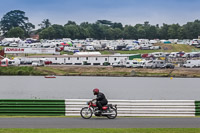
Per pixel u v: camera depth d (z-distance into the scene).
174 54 159.00
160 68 129.62
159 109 32.00
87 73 127.94
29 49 151.50
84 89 85.06
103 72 128.75
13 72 129.88
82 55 144.25
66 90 82.38
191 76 122.12
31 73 129.12
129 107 31.86
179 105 32.22
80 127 25.12
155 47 193.50
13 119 28.78
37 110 31.17
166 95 74.50
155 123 27.45
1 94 74.31
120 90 83.44
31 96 70.00
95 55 143.25
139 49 190.25
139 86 93.81
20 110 31.05
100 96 29.27
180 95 75.00
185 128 24.59
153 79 115.94
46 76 121.06
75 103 31.47
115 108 31.53
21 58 141.75
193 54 158.50
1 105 30.97
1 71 129.88
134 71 125.25
